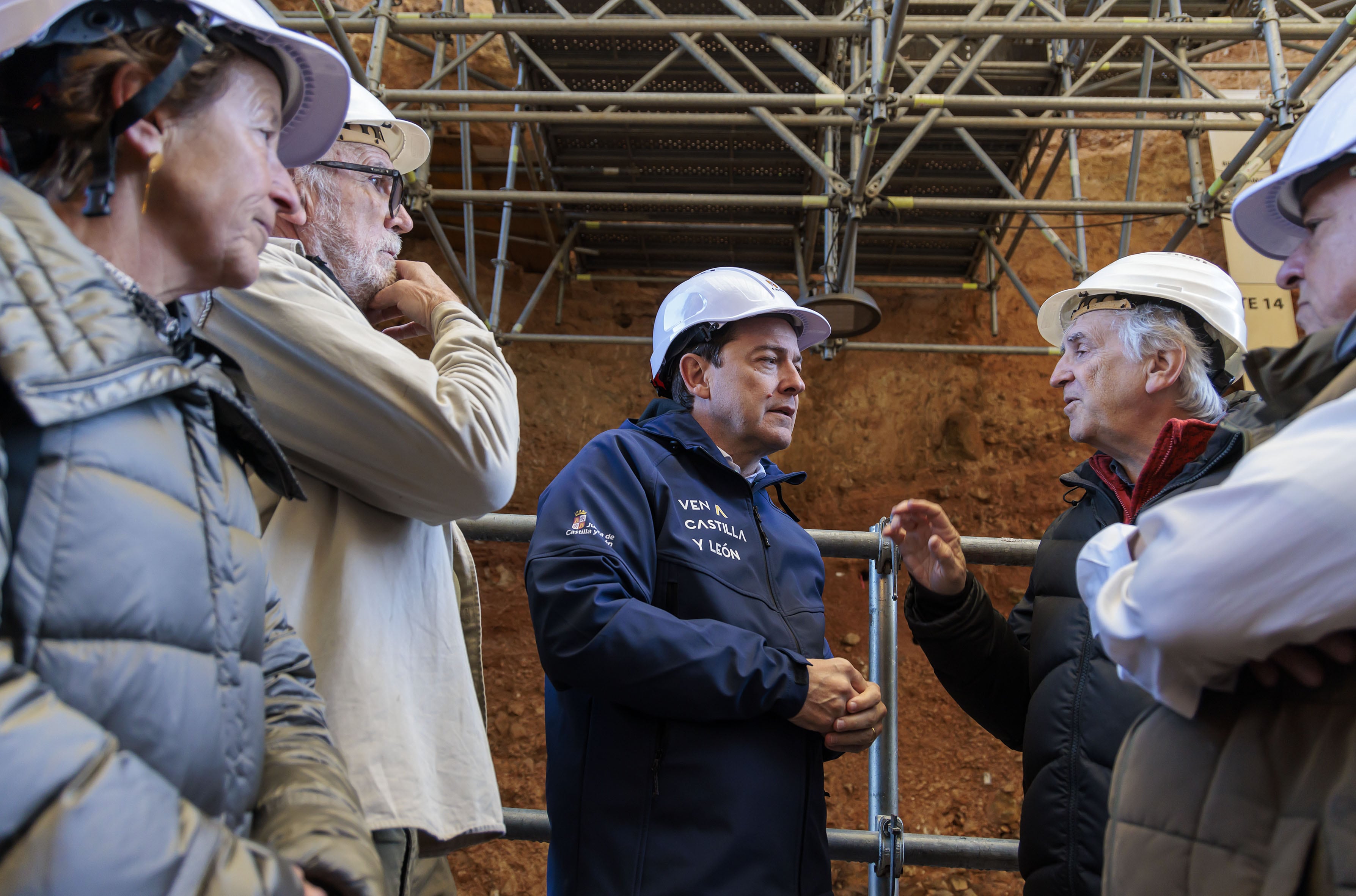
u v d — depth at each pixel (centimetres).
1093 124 486
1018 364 630
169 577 84
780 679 170
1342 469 90
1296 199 140
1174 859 100
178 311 109
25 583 74
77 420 80
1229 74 694
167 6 98
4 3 91
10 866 64
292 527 147
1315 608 90
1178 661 101
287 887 75
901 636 573
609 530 178
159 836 69
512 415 159
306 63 125
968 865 220
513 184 528
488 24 417
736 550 189
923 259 635
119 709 78
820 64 505
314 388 143
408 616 153
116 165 98
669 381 229
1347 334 103
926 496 609
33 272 81
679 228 596
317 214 171
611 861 162
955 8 567
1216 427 164
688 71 512
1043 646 184
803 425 633
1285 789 95
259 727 97
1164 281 200
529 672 565
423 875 163
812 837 174
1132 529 120
